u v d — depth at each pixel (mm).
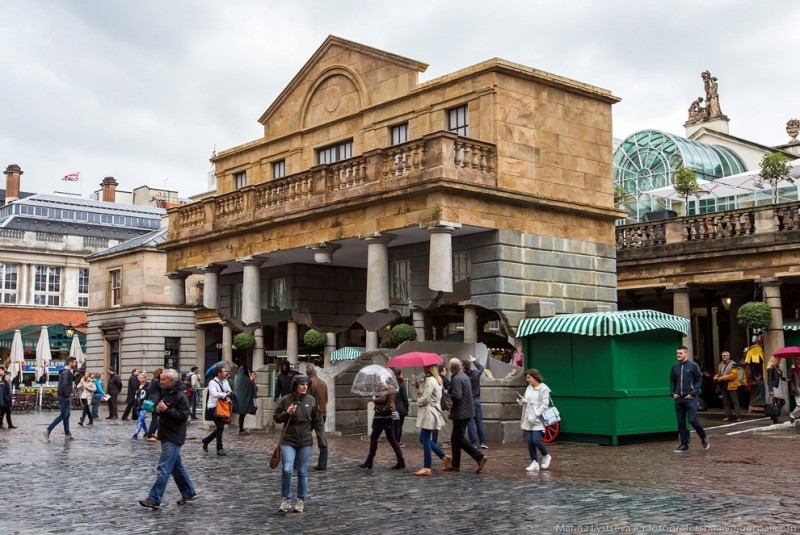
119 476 14352
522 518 9695
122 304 50938
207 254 29078
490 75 22656
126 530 9539
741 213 26328
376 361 22922
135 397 30625
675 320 18859
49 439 21812
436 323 30719
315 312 29000
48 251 63000
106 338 51906
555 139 23906
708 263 26984
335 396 23000
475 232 22641
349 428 22938
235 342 37500
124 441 21516
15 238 61844
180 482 11375
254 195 27141
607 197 25109
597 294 24547
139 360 48938
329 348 32500
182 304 30984
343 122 27359
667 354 18859
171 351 49938
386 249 22984
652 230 28609
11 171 77125
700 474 12938
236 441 20594
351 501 11227
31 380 53938
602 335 17750
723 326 31359
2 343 48594
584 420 18156
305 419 10672
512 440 18625
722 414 25828
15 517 10461
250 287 27406
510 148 22688
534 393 13930
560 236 23797
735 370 23109
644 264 28422
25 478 14125
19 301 61719
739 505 10188
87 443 20938
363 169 23469
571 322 18406
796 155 46375
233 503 11305
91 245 65500
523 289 22594
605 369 17906
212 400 17562
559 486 12039
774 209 25578
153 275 49562
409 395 21094
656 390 18438
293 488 12609
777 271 25219
